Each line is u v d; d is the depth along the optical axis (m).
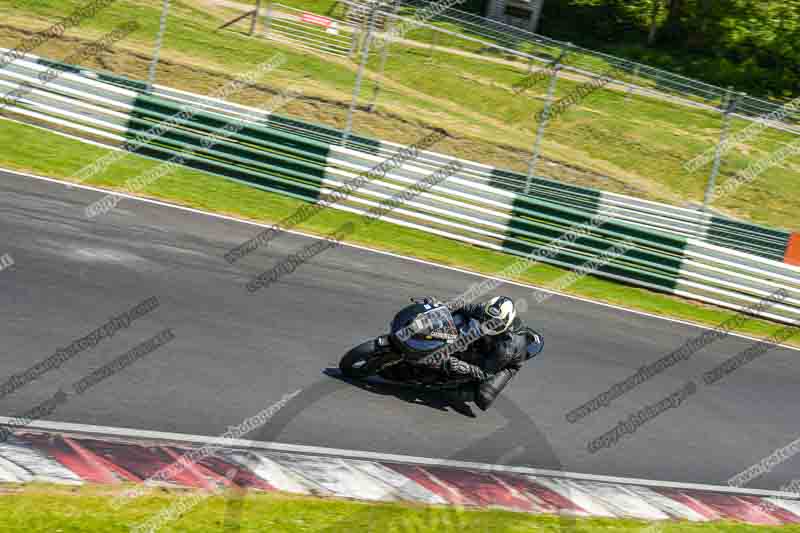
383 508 12.08
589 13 94.12
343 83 60.16
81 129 33.94
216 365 16.05
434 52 72.19
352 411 15.64
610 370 22.08
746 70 83.56
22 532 9.26
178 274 20.69
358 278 24.58
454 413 16.92
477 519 12.48
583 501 14.20
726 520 14.82
